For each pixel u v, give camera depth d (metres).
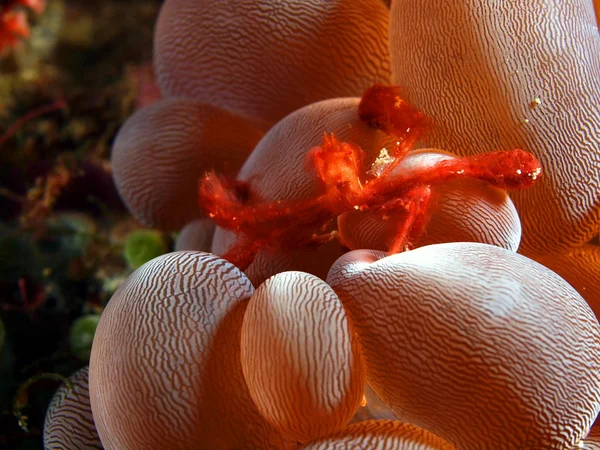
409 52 0.15
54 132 0.28
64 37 0.38
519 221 0.14
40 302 0.21
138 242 0.21
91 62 0.38
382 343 0.13
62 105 0.29
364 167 0.15
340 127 0.15
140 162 0.17
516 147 0.14
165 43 0.17
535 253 0.15
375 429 0.13
